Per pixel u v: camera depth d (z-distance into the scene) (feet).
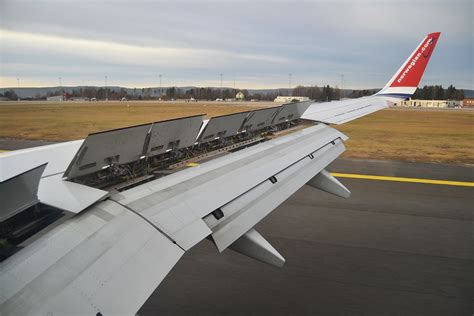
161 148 15.61
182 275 22.71
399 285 21.62
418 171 53.42
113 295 7.63
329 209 35.99
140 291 7.93
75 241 9.09
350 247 27.14
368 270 23.48
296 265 24.17
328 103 42.50
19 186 8.92
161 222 10.95
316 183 25.02
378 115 186.91
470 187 44.37
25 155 13.70
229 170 16.92
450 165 57.98
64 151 14.55
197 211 12.57
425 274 22.94
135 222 10.50
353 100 44.39
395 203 38.01
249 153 20.27
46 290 7.36
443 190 43.06
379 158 63.87
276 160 20.13
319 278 22.44
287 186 17.42
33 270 7.91
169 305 19.43
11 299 7.02
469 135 98.53
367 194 41.24
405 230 30.58
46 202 10.39
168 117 147.74
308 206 36.81
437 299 20.10
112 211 10.87
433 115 186.91
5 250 9.98
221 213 13.07
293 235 29.53
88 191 11.25
